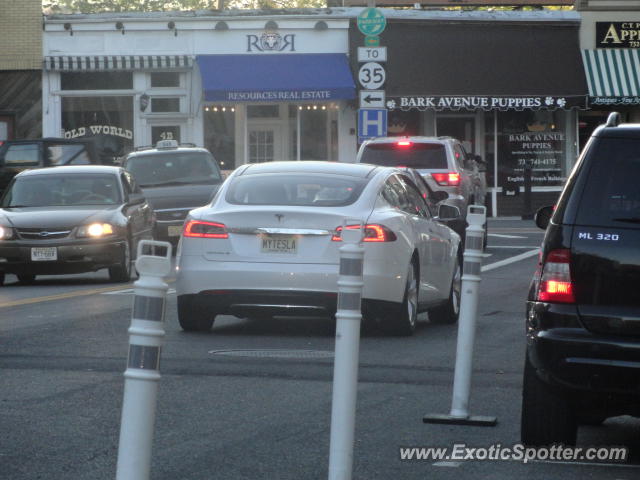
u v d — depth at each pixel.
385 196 21.58
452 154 39.03
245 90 63.34
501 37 65.44
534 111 66.25
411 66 64.38
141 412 7.52
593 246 11.43
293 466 11.62
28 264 31.47
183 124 65.75
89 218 32.03
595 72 65.19
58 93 65.38
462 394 13.82
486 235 44.66
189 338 20.92
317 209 20.52
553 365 11.42
